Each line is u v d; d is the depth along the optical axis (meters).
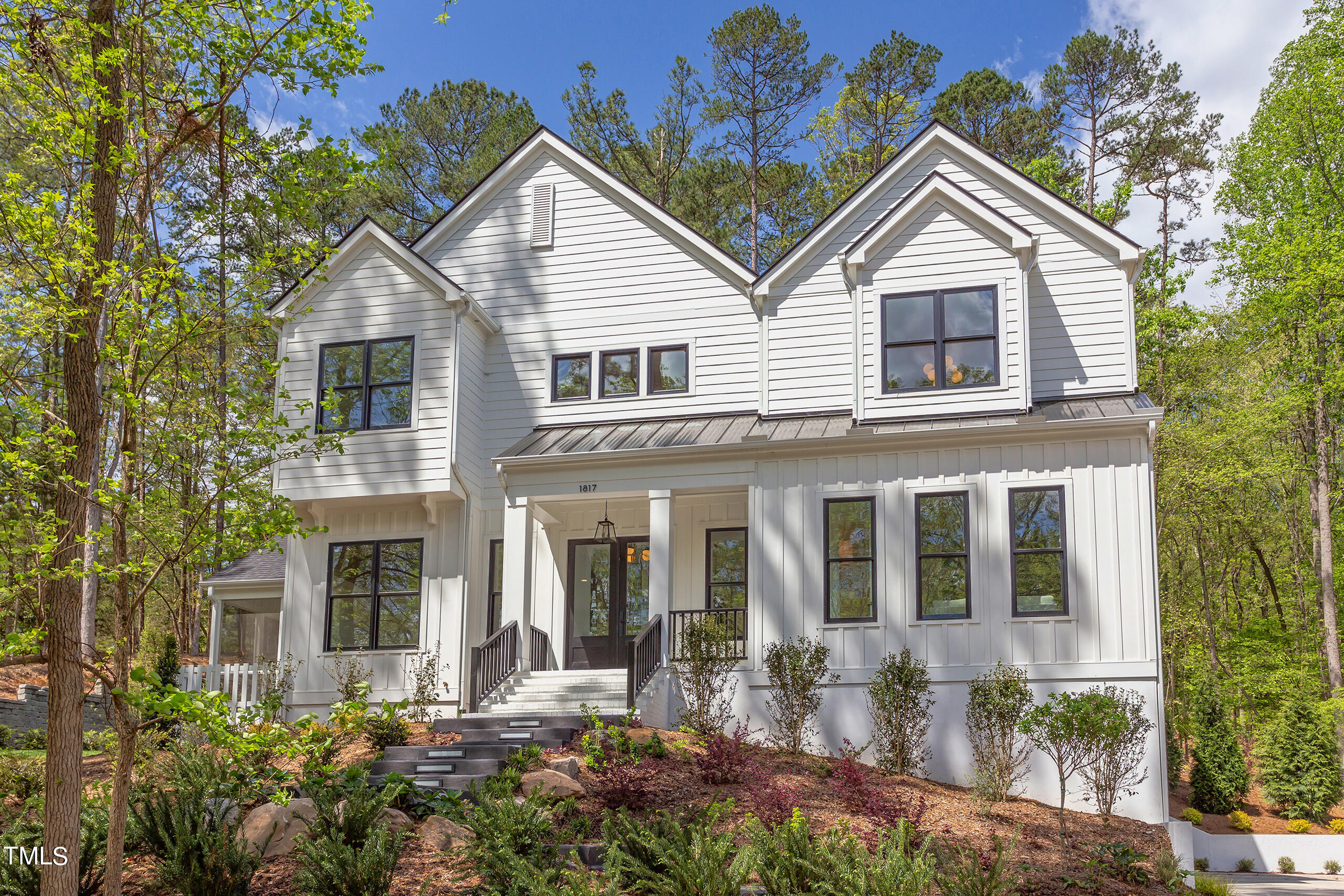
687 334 20.73
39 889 10.01
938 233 18.48
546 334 21.33
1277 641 32.34
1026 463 16.83
